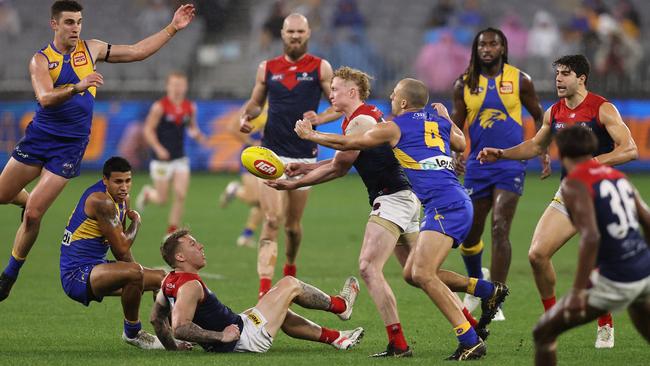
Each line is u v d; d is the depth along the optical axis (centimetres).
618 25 10556
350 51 10325
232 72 10975
